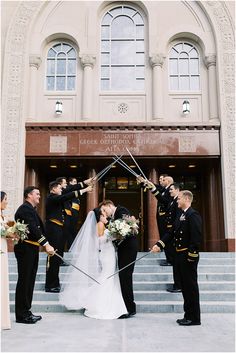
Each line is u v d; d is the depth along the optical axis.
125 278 6.20
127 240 6.22
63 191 7.79
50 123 12.74
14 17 13.41
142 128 12.74
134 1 13.95
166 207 7.74
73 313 6.45
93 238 6.61
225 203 12.30
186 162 13.20
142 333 4.96
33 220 5.63
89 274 6.48
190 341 4.55
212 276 8.20
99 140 12.65
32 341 4.50
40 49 13.54
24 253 5.61
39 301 6.91
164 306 6.65
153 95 13.25
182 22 13.75
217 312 6.66
